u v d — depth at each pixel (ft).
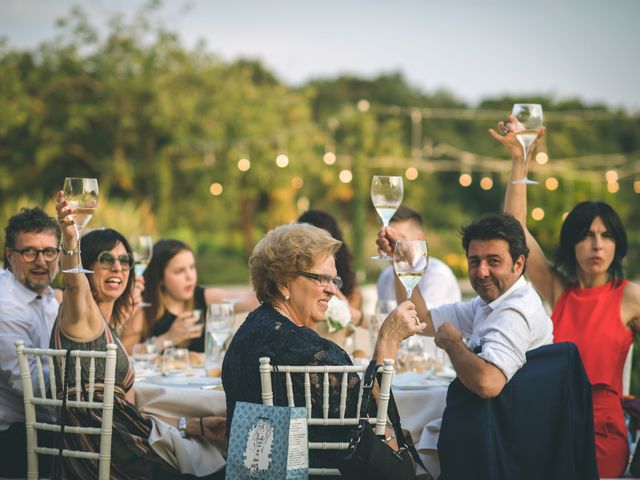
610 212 11.71
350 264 15.16
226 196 69.77
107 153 66.95
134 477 10.01
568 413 9.33
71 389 9.86
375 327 11.89
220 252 82.02
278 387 8.42
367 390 8.58
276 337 8.55
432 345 12.16
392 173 86.33
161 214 66.08
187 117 65.57
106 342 10.08
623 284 11.75
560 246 12.10
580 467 9.45
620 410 11.43
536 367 9.44
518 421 9.30
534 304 9.71
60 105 67.46
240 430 8.13
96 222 39.96
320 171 73.20
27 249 11.48
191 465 10.41
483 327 9.78
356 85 117.19
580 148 105.70
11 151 66.33
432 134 106.42
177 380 11.46
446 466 9.41
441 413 10.52
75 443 9.82
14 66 67.21
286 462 7.85
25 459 10.89
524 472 9.27
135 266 13.78
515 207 12.10
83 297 9.73
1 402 10.94
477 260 10.00
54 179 67.46
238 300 14.21
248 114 68.85
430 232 84.69
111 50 67.51
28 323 11.21
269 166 69.56
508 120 12.03
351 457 8.28
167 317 14.97
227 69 71.72
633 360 16.81
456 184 105.09
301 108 76.59
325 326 12.27
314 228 8.98
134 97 66.08
